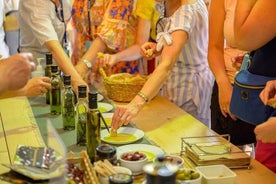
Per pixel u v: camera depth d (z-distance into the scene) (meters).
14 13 4.12
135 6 2.62
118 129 1.90
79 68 2.57
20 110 2.20
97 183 1.26
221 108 2.25
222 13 2.30
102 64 2.54
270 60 1.69
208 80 2.55
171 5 2.40
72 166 1.41
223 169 1.48
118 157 1.56
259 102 1.67
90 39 2.81
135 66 2.76
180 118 2.14
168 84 2.55
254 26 1.57
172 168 0.94
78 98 1.76
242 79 1.74
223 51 2.35
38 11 2.66
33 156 1.46
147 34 2.65
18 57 1.38
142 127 2.01
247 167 1.58
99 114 1.61
